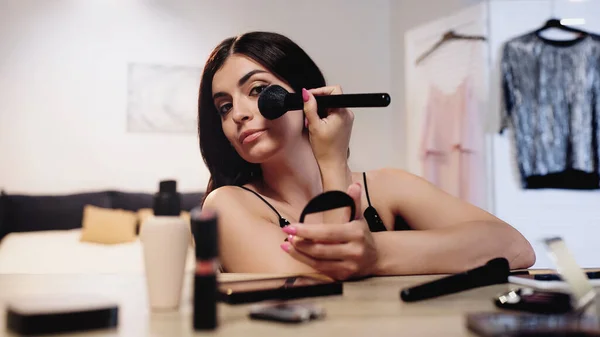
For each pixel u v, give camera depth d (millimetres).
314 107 1008
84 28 3906
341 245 846
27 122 3818
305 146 1207
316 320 566
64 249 3096
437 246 984
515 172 2855
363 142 4305
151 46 3998
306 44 4270
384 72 4402
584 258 2836
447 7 3498
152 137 3986
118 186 3926
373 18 4398
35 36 3842
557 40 2797
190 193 3850
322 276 860
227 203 1069
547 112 2787
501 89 2863
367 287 809
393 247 962
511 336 446
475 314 531
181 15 4047
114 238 3305
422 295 689
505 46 2836
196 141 4051
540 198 2844
